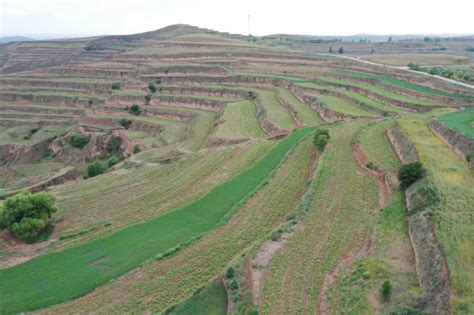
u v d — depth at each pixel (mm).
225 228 35594
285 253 28594
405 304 21406
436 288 21375
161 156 68562
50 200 40875
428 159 37719
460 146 40312
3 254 36438
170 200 45438
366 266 25469
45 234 39594
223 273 27781
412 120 53594
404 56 144875
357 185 39062
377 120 59781
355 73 100625
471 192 30422
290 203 39281
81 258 33906
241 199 42906
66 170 74188
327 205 35312
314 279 25688
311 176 42844
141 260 32906
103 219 41938
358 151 46969
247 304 23906
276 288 24875
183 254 32000
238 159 55750
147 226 38688
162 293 27797
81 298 28766
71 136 101000
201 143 74250
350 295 23312
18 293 29828
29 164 98062
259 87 106438
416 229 27609
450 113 55094
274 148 57312
